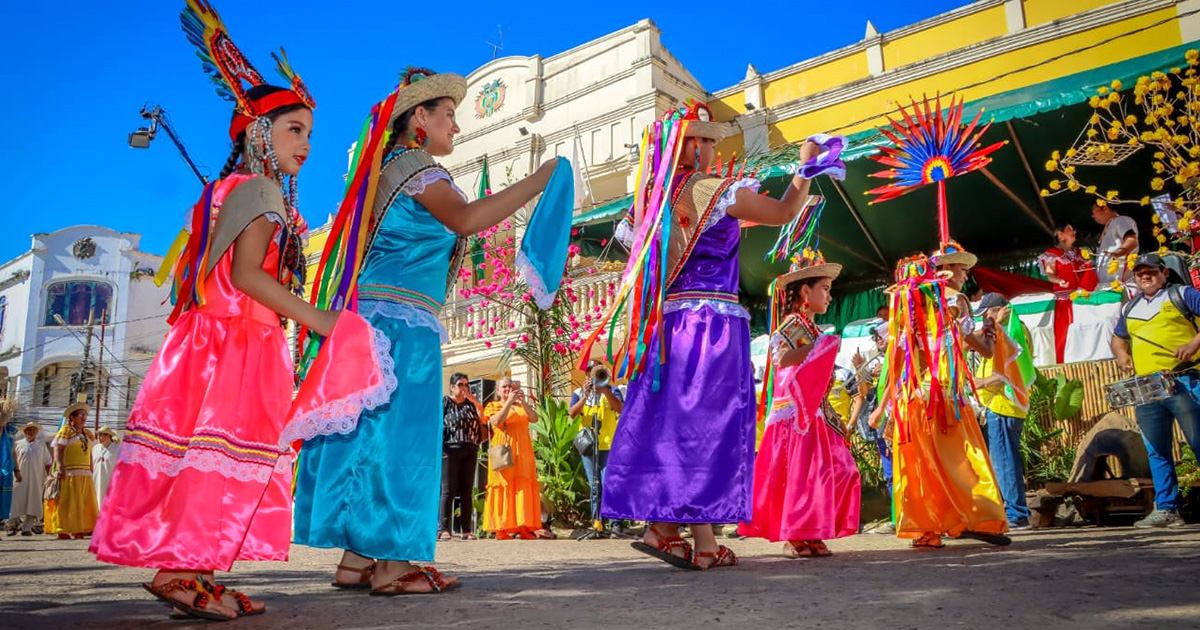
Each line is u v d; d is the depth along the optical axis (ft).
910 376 14.80
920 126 22.31
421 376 8.86
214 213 7.80
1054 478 25.20
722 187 11.35
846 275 40.68
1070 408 26.78
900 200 32.91
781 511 13.84
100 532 6.91
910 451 14.58
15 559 17.12
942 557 12.16
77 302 139.64
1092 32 39.93
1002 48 41.98
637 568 11.78
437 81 9.34
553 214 9.30
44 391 136.98
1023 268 37.01
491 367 53.78
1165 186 29.27
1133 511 19.89
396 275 9.06
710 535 11.39
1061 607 6.51
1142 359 18.43
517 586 9.25
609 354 11.71
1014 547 13.57
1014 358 18.57
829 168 10.70
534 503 25.84
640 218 12.15
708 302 11.39
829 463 13.80
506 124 60.80
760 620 6.38
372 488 8.41
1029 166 29.99
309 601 8.32
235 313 7.73
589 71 57.57
